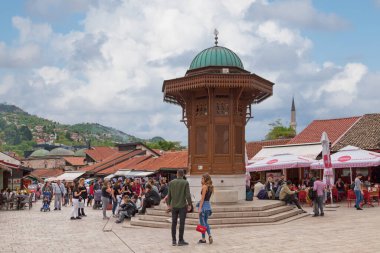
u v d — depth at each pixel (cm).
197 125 2150
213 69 2166
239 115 2177
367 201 2466
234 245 1228
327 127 4072
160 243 1318
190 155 2166
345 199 2872
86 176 6356
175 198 1268
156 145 9144
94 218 2252
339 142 3634
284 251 1112
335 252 1078
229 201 1883
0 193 3070
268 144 4603
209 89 2073
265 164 2873
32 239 1472
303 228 1559
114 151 8725
